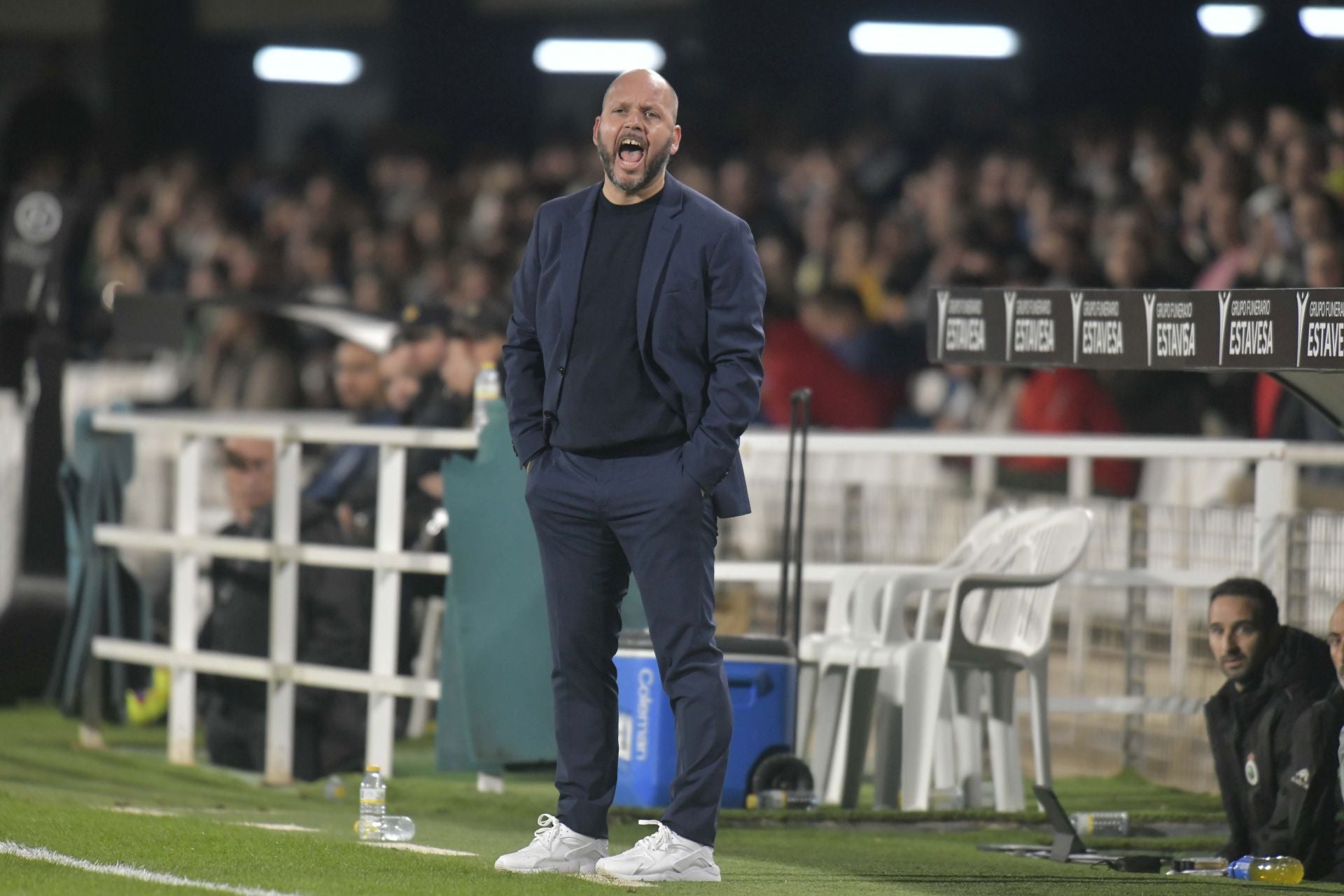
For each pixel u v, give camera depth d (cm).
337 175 7112
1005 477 3659
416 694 2575
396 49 8038
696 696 1770
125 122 8006
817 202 5503
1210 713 2081
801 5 6912
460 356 2998
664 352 1745
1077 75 6219
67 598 3325
